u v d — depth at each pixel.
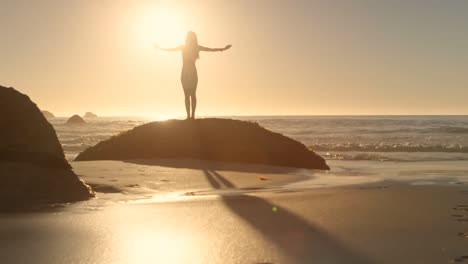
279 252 4.91
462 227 6.07
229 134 16.92
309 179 11.70
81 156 16.84
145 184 9.90
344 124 77.81
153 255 4.80
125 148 16.41
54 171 8.40
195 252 4.91
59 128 77.81
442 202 7.98
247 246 5.13
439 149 28.17
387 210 7.24
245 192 9.28
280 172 13.41
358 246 5.12
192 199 8.28
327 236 5.56
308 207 7.49
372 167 17.66
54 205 7.60
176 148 16.22
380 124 75.94
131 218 6.62
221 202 7.96
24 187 7.82
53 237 5.51
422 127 62.72
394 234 5.67
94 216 6.78
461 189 9.73
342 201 8.05
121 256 4.77
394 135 46.72
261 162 16.03
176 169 12.28
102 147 16.88
